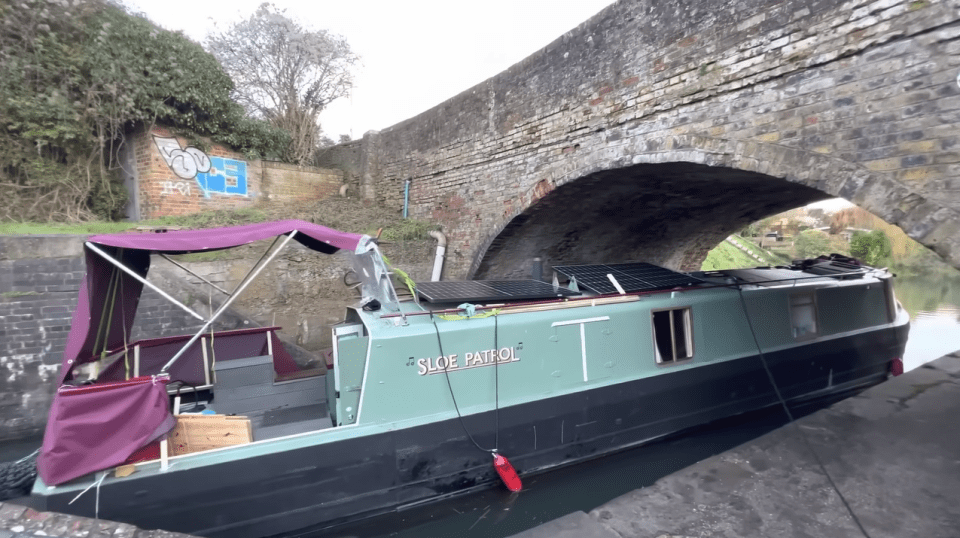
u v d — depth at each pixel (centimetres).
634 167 692
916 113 402
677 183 830
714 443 635
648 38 649
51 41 827
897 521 301
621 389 582
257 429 475
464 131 1003
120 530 324
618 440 588
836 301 812
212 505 398
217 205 1043
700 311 655
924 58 397
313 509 436
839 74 456
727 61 556
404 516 472
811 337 766
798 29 488
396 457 466
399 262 1024
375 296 530
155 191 947
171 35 972
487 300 551
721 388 667
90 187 889
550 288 630
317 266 915
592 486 546
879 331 860
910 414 460
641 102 661
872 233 2595
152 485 379
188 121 987
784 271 868
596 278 659
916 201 399
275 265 868
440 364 488
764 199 1016
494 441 512
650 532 293
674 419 628
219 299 794
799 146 490
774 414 717
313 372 606
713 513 315
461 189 1023
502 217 923
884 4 421
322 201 1215
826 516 309
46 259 648
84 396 358
